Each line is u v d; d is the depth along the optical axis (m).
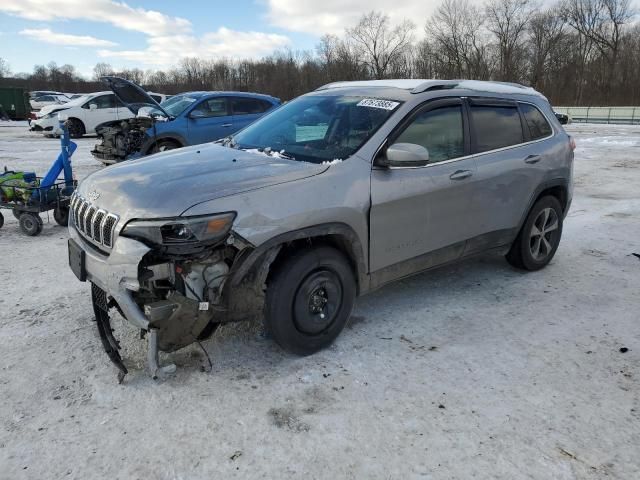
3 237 6.41
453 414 2.93
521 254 5.04
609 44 56.66
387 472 2.49
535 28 56.03
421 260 4.06
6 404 2.95
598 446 2.69
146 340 3.65
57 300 4.39
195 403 2.98
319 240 3.51
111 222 3.05
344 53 58.03
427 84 4.18
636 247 6.12
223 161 3.64
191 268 2.99
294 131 4.12
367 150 3.65
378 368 3.39
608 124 33.44
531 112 5.01
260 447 2.64
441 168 4.02
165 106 11.52
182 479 2.43
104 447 2.62
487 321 4.11
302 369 3.36
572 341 3.80
